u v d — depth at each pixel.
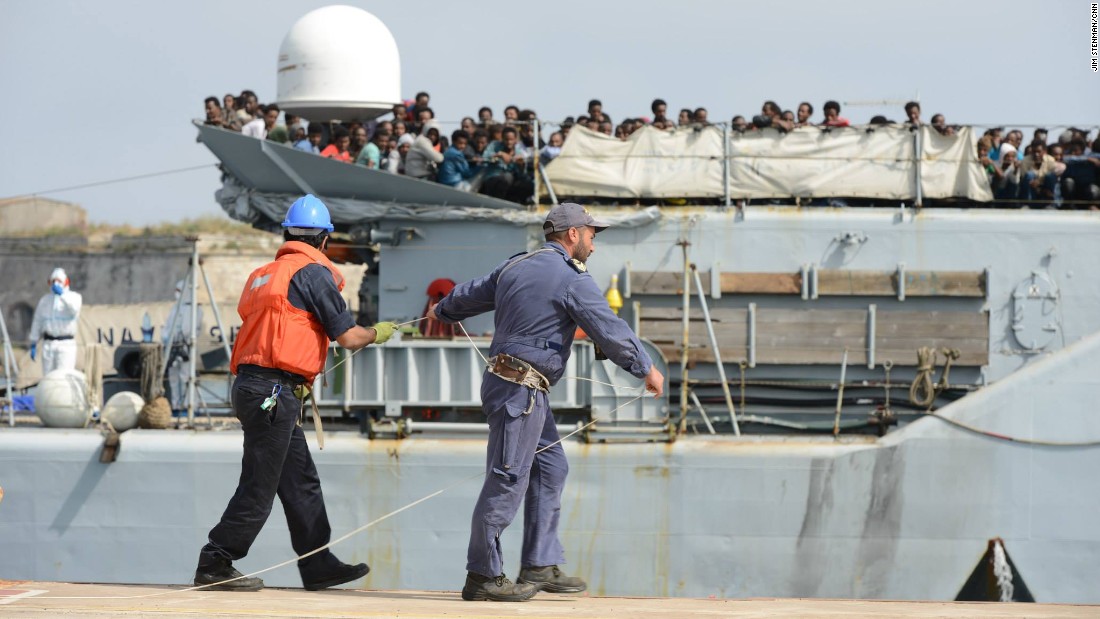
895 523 23.84
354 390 24.42
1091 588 24.08
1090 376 24.11
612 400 24.06
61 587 11.94
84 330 51.50
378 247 27.03
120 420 24.52
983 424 24.09
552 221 12.23
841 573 23.80
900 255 26.98
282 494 13.15
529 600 11.98
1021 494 24.12
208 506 23.95
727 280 26.80
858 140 27.53
